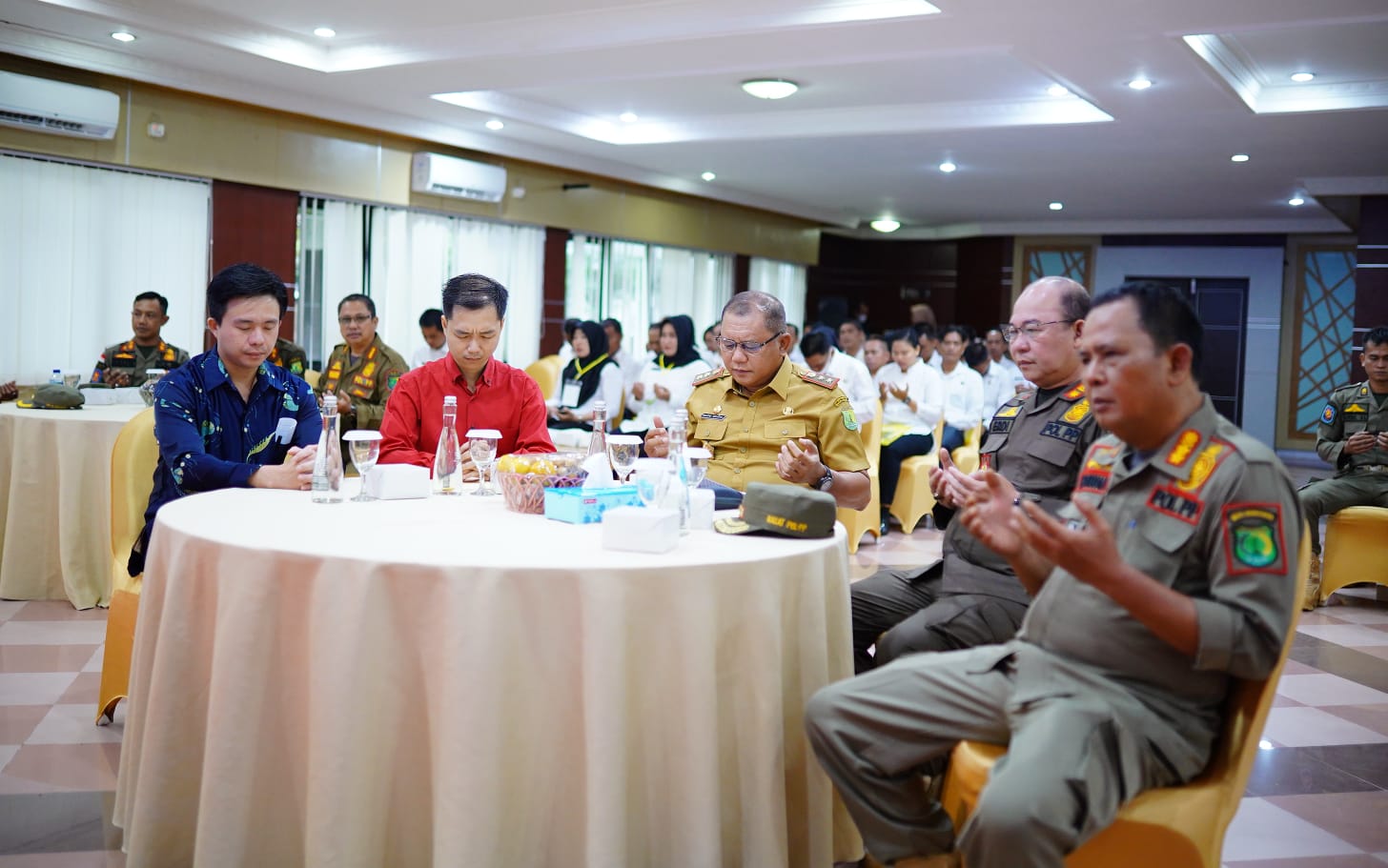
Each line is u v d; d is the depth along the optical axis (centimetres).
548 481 243
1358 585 602
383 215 854
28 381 664
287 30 651
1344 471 542
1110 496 186
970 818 164
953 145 872
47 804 256
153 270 717
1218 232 1312
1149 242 1358
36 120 644
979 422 771
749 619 199
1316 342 1319
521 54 621
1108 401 178
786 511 224
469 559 188
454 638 183
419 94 747
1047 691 176
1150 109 716
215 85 707
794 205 1254
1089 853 170
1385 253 963
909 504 687
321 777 186
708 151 938
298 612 194
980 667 189
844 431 297
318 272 816
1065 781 160
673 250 1142
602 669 185
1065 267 1401
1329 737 341
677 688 192
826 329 654
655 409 716
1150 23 525
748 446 303
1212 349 1341
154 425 302
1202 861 168
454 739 183
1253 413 1328
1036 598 191
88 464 439
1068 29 539
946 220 1391
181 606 206
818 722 195
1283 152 862
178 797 209
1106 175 1005
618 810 186
